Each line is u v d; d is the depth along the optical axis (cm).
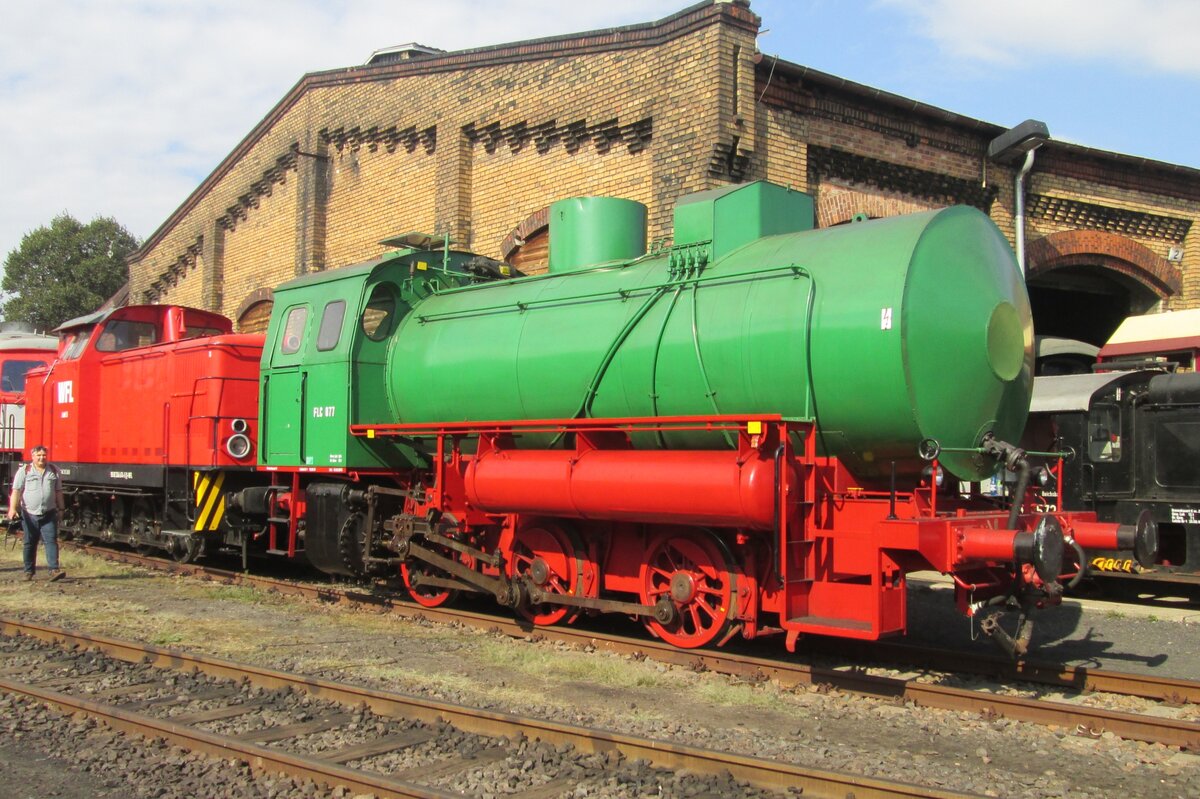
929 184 1434
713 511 690
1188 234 1773
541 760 513
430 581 966
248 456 1197
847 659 795
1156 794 493
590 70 1357
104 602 1028
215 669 702
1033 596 682
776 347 708
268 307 2072
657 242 915
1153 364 1286
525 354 873
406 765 514
